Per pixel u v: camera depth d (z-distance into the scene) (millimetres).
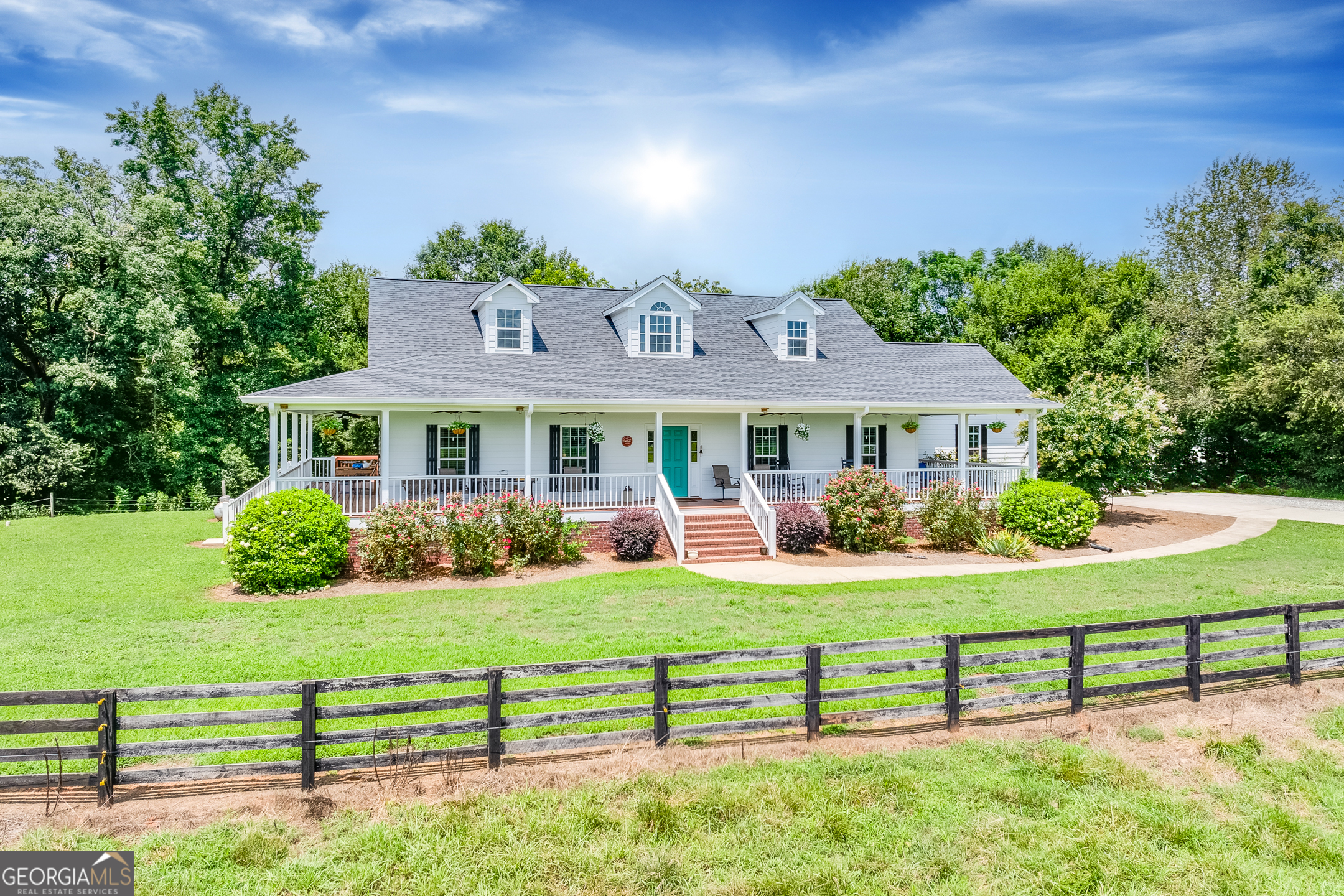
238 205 34594
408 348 20016
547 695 6953
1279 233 38656
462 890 5125
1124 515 25141
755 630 11078
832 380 22172
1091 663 9828
